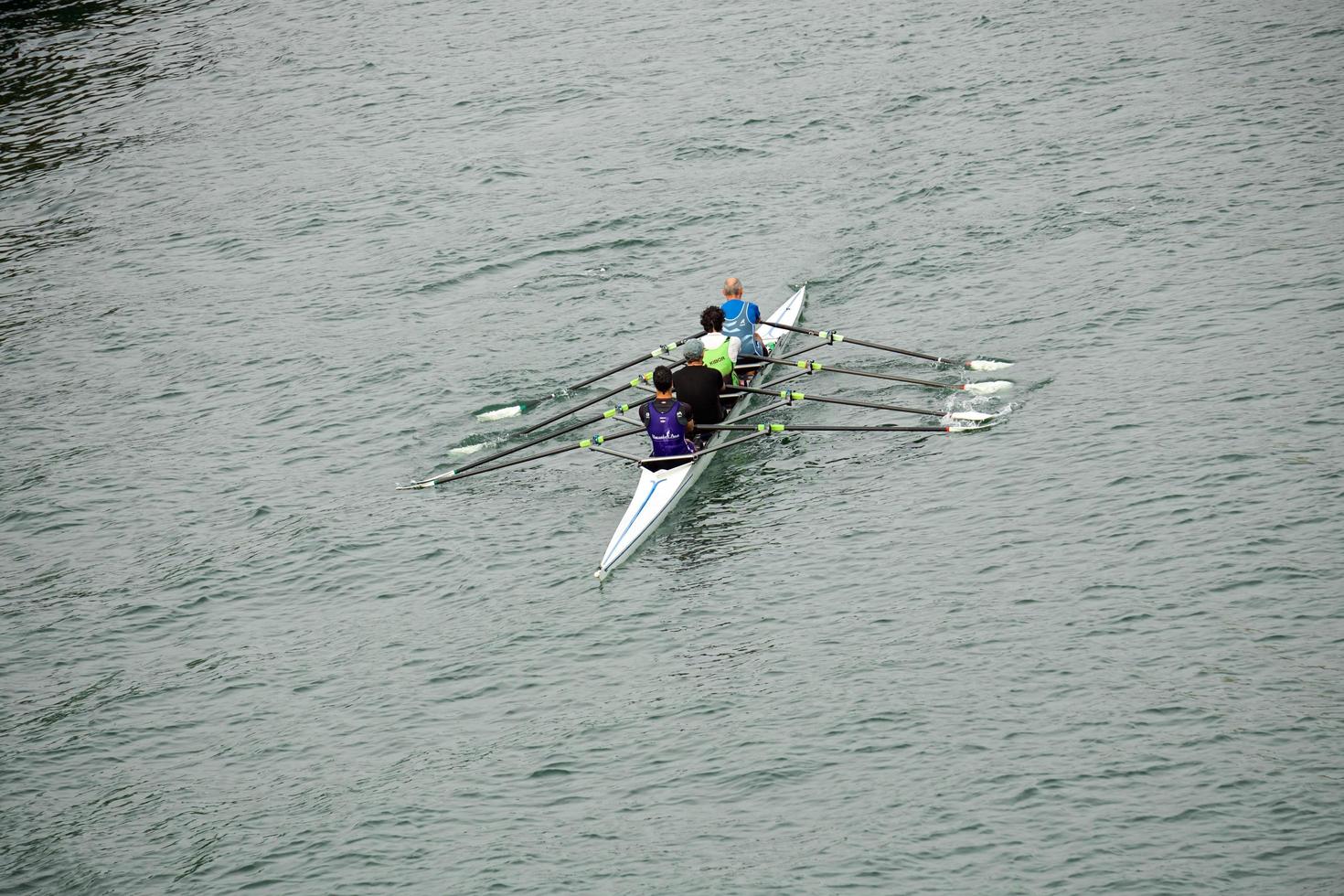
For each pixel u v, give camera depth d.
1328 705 64.44
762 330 113.44
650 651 76.75
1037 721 66.44
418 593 85.56
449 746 70.88
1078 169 136.38
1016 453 91.06
